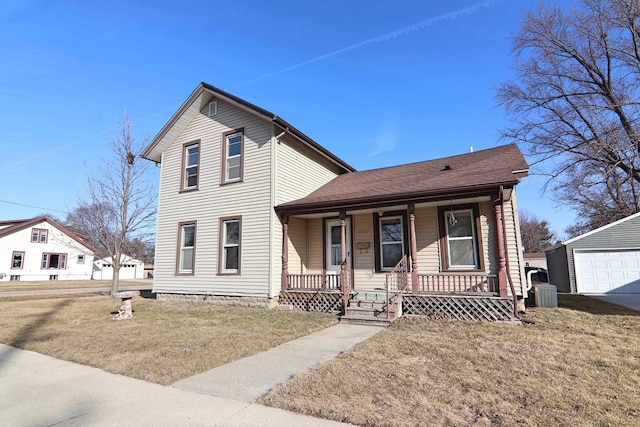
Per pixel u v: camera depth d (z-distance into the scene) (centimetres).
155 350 579
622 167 1844
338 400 360
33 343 641
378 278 1086
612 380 411
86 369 491
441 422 308
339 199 992
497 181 796
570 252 1689
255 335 689
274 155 1129
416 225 1052
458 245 986
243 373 457
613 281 1611
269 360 518
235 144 1230
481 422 307
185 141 1351
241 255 1136
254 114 1147
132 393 395
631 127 1622
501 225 834
